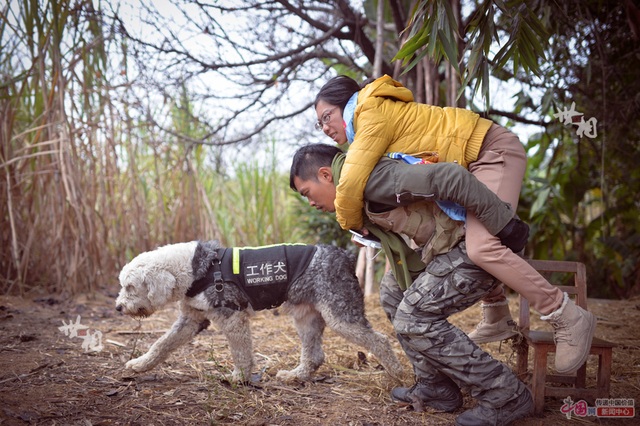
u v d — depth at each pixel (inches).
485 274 108.3
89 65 244.4
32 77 240.2
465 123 110.8
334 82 120.6
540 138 284.8
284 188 328.8
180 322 138.6
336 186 113.0
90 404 118.0
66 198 229.1
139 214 261.3
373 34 278.2
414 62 133.1
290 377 138.1
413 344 111.0
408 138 110.2
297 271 132.0
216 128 261.0
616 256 290.8
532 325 202.7
